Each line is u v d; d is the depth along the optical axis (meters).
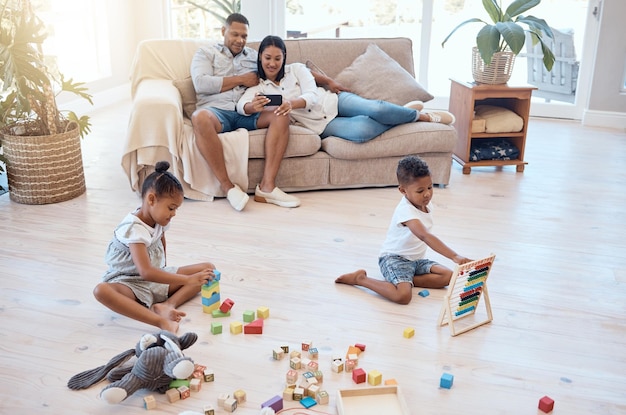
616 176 4.14
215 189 3.57
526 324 2.47
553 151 4.62
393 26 5.51
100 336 2.33
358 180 3.78
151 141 3.45
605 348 2.34
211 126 3.45
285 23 5.61
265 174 3.56
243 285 2.69
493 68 4.06
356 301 2.60
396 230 2.68
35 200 3.46
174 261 2.87
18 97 3.31
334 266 2.88
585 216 3.50
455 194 3.78
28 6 3.32
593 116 5.30
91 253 2.94
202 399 2.04
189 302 2.58
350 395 2.03
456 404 2.03
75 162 3.55
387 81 4.00
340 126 3.71
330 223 3.33
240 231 3.21
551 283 2.78
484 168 4.28
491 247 3.09
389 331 2.40
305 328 2.41
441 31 5.45
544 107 5.52
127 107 5.62
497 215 3.48
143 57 3.87
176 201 2.36
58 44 5.23
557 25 5.30
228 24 3.74
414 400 2.04
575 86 5.45
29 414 1.95
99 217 3.33
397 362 2.22
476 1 5.34
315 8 5.55
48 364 2.17
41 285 2.66
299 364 2.17
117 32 5.76
